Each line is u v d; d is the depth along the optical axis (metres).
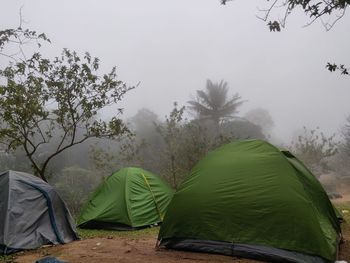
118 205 11.48
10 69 12.71
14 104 12.05
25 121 12.54
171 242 7.46
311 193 7.60
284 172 7.00
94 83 13.49
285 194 6.75
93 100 13.58
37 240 8.26
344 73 6.16
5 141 14.06
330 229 7.37
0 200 8.22
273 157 7.26
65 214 9.12
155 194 12.33
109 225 11.30
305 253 6.31
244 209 6.92
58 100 13.35
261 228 6.71
